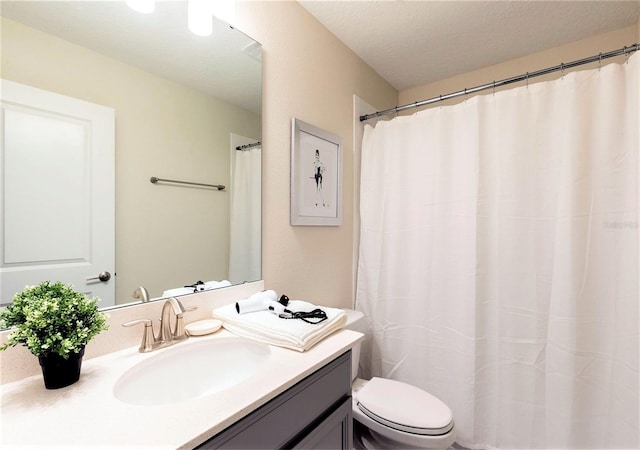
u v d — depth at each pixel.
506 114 1.49
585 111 1.32
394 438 1.24
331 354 0.90
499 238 1.50
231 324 1.07
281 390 0.72
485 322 1.55
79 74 0.86
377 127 1.94
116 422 0.58
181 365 0.93
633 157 1.23
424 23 1.71
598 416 1.30
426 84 2.46
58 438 0.53
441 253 1.67
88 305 0.74
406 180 1.82
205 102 1.17
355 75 2.01
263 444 0.70
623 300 1.24
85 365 0.81
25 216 0.77
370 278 1.94
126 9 0.96
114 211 0.93
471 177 1.57
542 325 1.43
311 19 1.64
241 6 1.27
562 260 1.34
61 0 0.83
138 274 0.99
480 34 1.81
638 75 1.21
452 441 1.21
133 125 0.98
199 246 1.15
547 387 1.39
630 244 1.23
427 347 1.71
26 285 0.77
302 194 1.56
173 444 0.52
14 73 0.75
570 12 1.62
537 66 2.02
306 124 1.58
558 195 1.37
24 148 0.77
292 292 1.53
